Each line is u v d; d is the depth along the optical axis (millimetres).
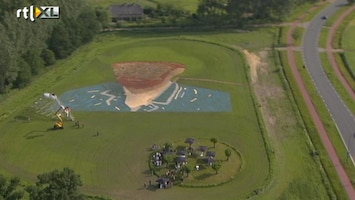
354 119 132750
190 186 105062
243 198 101438
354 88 150875
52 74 162375
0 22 153375
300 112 136750
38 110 138500
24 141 123625
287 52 179375
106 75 161000
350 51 179000
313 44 186625
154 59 173750
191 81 156250
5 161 115500
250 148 119250
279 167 111875
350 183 105812
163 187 104812
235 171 110125
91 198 102000
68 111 133875
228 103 141750
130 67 167000
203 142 121688
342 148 118562
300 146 120625
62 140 123875
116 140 123625
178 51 181000
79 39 182250
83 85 153750
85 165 113812
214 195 102688
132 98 145250
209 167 111000
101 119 133625
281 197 102000
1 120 133125
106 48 184500
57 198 81000
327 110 137625
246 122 131375
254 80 158125
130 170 111562
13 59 147625
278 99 145375
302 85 153125
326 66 166875
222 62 170750
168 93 148375
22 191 92000
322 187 105062
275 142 122812
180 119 133250
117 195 103188
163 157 113062
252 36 197375
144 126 129875
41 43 167500
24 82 152125
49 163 114688
